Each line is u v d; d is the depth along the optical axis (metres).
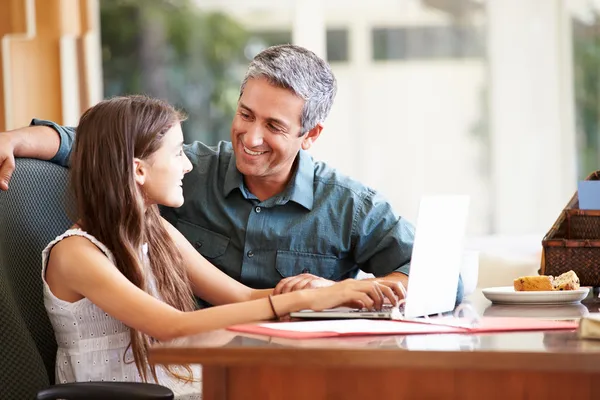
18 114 4.32
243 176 2.46
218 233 2.47
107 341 1.95
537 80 4.86
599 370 1.04
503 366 1.06
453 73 4.87
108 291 1.81
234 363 1.13
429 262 1.59
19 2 4.31
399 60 4.89
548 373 1.13
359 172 4.92
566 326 1.37
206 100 5.00
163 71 5.00
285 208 2.46
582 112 4.86
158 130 2.00
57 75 4.35
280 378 1.19
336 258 2.48
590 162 4.87
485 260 3.24
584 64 4.85
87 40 4.40
